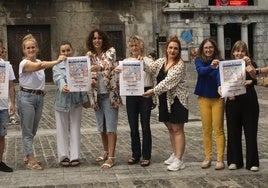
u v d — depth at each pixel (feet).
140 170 17.48
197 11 62.08
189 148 21.71
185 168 17.67
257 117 17.17
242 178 16.03
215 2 65.16
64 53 17.97
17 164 18.97
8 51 59.72
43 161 19.49
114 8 62.18
